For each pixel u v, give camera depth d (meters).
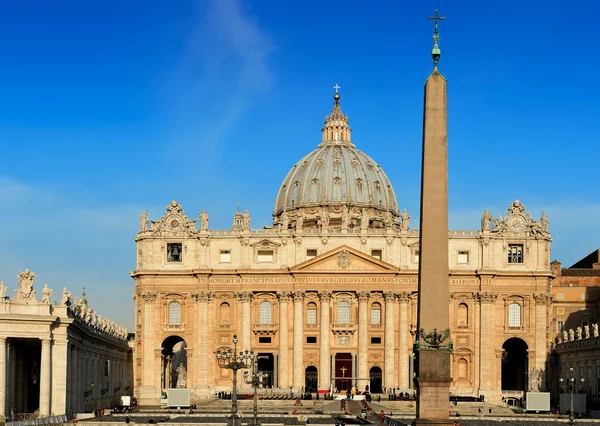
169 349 155.50
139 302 149.75
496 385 145.25
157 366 146.62
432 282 55.25
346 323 146.62
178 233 149.38
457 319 147.75
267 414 106.25
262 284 147.88
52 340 91.12
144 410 117.88
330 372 145.75
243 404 126.81
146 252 149.25
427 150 55.97
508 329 146.50
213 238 149.38
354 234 148.50
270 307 148.88
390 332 145.38
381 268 146.12
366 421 94.69
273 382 146.75
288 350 146.62
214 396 144.50
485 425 92.38
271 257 149.12
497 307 147.38
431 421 54.38
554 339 159.50
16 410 94.94
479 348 145.75
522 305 147.25
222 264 149.00
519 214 148.75
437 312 55.12
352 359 146.25
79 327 99.06
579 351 128.00
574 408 111.31
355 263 146.88
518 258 148.50
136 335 149.00
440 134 55.94
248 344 146.62
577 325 160.62
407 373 145.50
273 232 149.50
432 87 56.44
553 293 161.38
